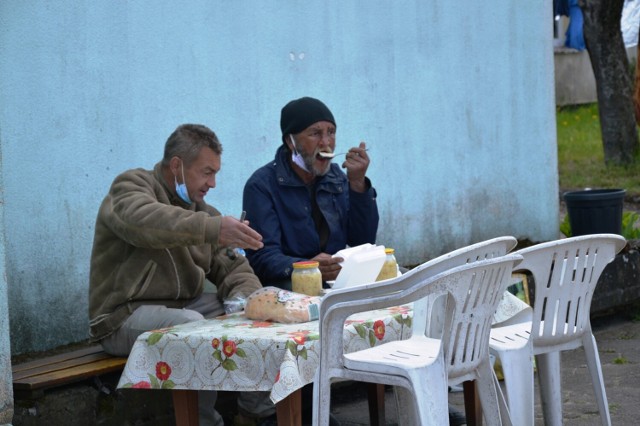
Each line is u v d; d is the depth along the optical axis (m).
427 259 9.32
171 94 7.37
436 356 4.29
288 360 4.37
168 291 5.59
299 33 8.24
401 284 4.21
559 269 4.85
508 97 10.00
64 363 5.70
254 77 7.94
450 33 9.44
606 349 8.02
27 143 6.53
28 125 6.53
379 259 5.23
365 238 6.37
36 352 6.61
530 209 10.27
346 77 8.61
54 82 6.66
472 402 5.56
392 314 4.97
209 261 5.88
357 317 4.90
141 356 4.82
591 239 4.87
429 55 9.27
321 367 4.34
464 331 4.30
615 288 8.82
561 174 16.44
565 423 6.10
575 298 4.96
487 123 9.82
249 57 7.89
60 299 6.76
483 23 9.73
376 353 4.52
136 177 5.51
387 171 8.96
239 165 7.87
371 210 6.35
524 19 10.10
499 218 9.96
